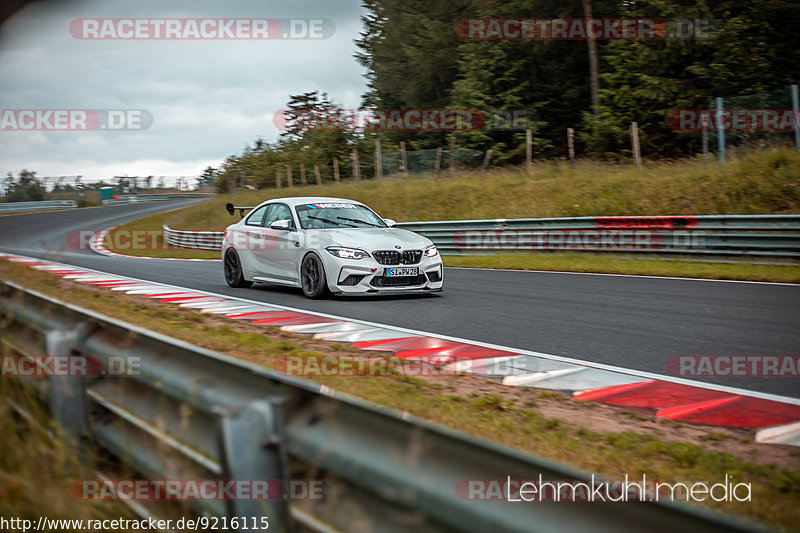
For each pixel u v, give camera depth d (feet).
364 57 128.26
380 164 83.97
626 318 21.47
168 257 58.44
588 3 87.86
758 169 49.11
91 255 55.67
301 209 27.81
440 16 110.63
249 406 5.59
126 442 7.74
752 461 9.50
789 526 7.21
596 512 3.72
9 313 10.86
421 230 51.26
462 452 4.38
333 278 24.70
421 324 20.40
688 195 50.06
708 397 12.82
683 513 3.36
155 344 7.42
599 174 60.85
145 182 158.51
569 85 96.63
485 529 4.13
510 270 38.42
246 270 29.40
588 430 10.59
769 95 62.39
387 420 4.90
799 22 74.84
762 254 35.04
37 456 7.22
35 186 137.18
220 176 126.31
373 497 4.96
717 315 21.81
